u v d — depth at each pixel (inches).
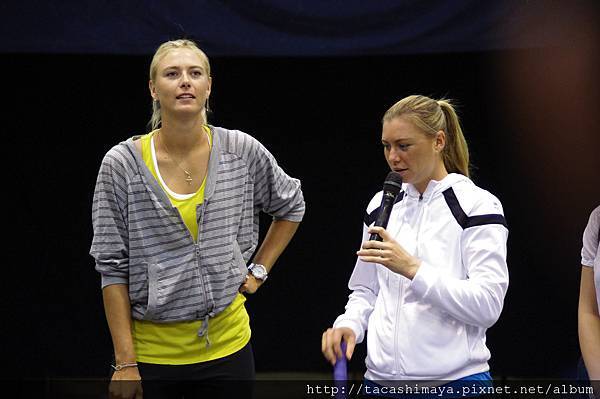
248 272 406.0
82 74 765.3
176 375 384.5
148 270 375.9
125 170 376.8
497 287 322.0
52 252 769.6
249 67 781.3
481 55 758.5
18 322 765.9
